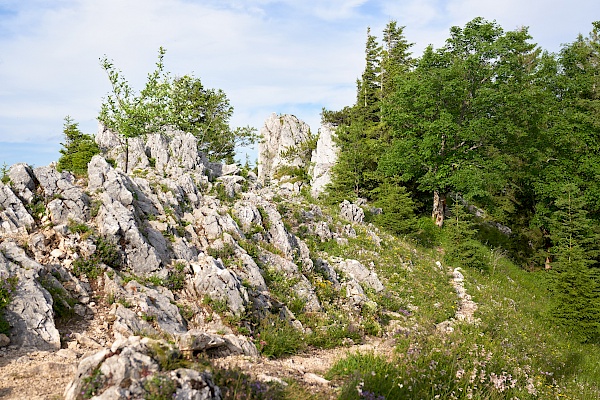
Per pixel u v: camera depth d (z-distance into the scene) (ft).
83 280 42.06
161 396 21.67
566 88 132.87
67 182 51.78
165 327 39.50
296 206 87.66
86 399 22.25
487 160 121.29
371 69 208.85
